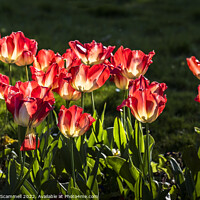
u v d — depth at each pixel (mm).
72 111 1443
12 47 1836
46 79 1695
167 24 8672
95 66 1613
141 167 1862
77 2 10906
